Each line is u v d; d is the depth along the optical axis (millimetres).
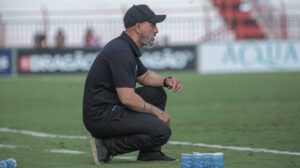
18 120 37125
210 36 90188
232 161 19000
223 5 92062
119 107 19047
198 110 41031
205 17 90312
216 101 47219
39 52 81562
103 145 19297
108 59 18766
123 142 19062
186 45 81562
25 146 24500
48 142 25953
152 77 20266
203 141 25250
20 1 96062
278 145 23375
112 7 95688
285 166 17906
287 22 88312
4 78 77125
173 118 36438
